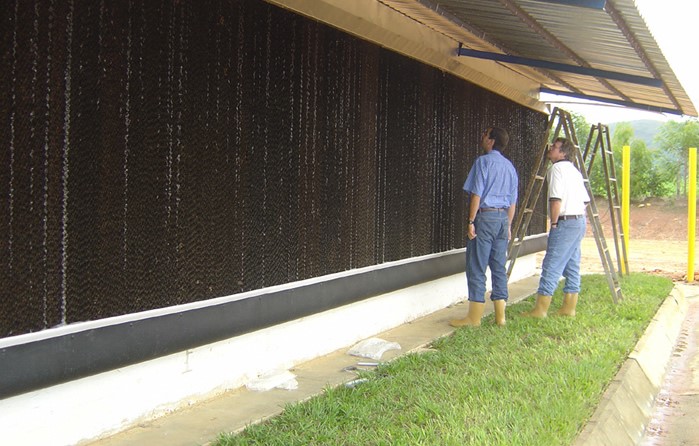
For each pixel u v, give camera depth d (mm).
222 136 4484
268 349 5137
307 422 3996
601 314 7527
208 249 4430
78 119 3502
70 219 3504
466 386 4672
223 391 4707
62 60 3395
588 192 8273
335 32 5668
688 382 6355
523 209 8344
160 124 3992
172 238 4141
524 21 5645
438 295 7992
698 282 12633
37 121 3299
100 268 3688
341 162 5855
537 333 6473
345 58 5828
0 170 3154
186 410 4367
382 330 6723
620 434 4512
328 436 3789
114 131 3705
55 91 3375
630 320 7383
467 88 8281
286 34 5066
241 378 4867
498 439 3721
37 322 3377
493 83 8812
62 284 3490
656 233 21797
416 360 5410
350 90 5922
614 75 7160
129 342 3836
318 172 5543
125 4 3713
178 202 4168
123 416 3973
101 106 3619
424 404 4273
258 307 4828
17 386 3260
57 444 3592
